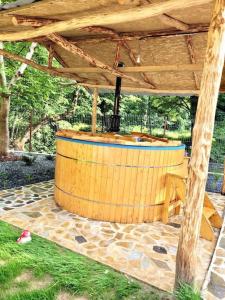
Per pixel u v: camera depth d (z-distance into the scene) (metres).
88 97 15.70
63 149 5.05
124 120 14.29
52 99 13.85
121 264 3.36
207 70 2.38
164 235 4.30
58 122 14.84
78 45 6.84
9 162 9.05
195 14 4.02
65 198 5.06
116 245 3.85
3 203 5.22
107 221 4.71
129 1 2.85
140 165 4.57
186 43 5.75
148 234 4.30
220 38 2.31
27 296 2.60
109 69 5.73
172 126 14.46
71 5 3.35
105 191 4.65
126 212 4.68
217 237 4.36
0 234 3.80
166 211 4.80
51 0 3.12
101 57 7.22
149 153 4.57
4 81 9.16
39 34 3.78
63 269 3.06
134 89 8.77
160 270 3.29
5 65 9.89
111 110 16.06
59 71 7.01
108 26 5.23
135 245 3.89
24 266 3.08
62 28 3.44
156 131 14.51
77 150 4.77
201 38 5.49
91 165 4.67
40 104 11.95
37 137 14.79
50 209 5.05
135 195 4.66
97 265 3.25
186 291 2.61
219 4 2.29
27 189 6.21
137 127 14.48
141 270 3.26
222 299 2.81
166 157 4.75
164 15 4.12
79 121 15.70
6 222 4.33
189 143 12.93
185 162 5.72
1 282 2.81
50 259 3.25
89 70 6.42
